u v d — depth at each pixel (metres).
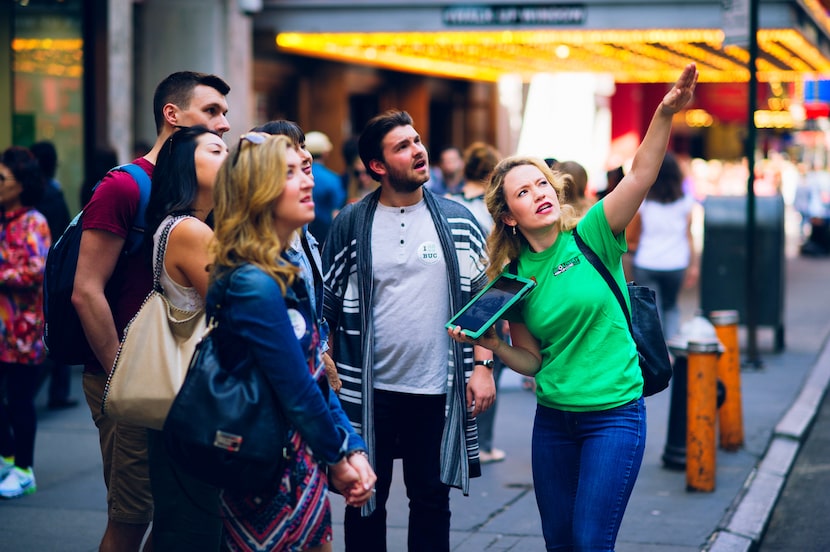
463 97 28.84
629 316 4.83
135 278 4.93
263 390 3.71
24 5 12.71
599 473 4.62
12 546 6.45
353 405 5.27
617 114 35.22
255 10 16.19
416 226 5.26
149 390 4.07
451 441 5.17
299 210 3.83
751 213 12.70
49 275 4.97
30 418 7.52
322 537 3.95
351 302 5.30
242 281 3.71
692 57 20.23
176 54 16.20
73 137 13.30
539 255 4.84
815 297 20.19
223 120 5.17
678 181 11.73
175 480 4.23
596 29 15.32
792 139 47.19
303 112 22.77
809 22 16.42
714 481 7.69
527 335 4.95
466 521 7.04
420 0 15.80
